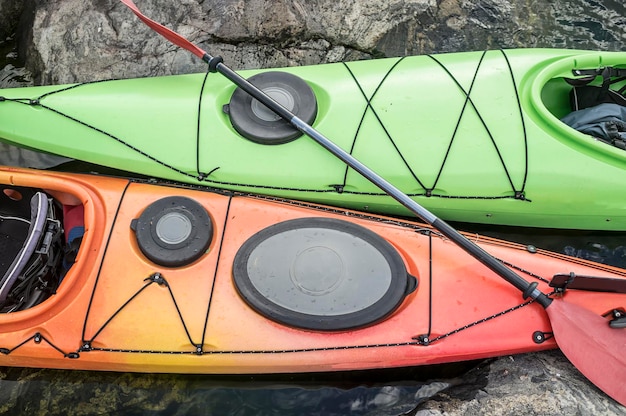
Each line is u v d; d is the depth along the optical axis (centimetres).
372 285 207
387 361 207
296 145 245
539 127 246
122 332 205
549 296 213
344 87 254
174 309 207
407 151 245
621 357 206
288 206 235
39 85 298
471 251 212
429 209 251
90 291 208
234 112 246
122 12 298
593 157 243
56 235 213
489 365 218
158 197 230
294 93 249
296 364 205
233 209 228
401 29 315
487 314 211
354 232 218
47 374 223
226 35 300
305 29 306
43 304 204
